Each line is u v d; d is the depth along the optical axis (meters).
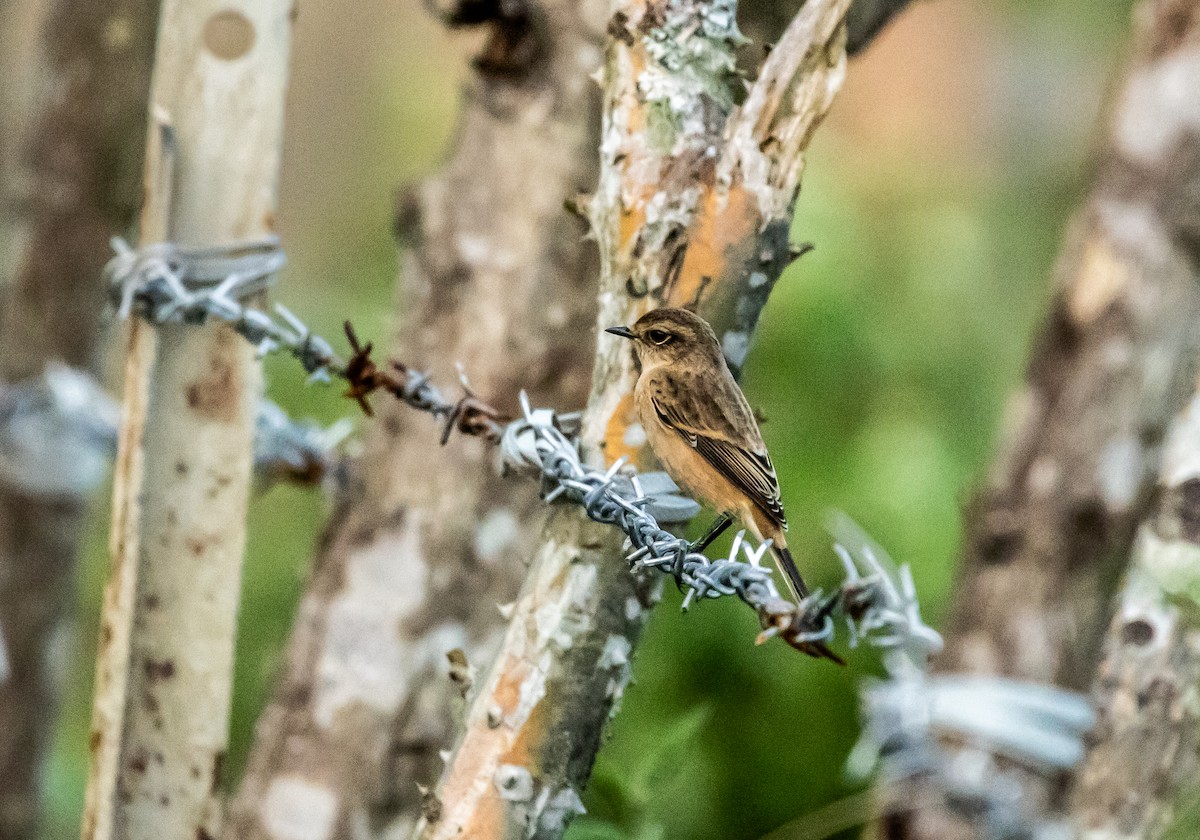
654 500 5.95
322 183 22.70
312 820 10.28
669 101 5.80
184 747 7.34
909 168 17.25
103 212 12.65
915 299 15.60
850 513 14.02
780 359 14.55
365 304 17.86
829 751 12.84
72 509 12.72
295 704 10.47
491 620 10.43
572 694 5.77
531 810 5.76
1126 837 8.34
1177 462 8.23
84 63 12.45
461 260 10.45
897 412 14.83
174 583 7.29
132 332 7.25
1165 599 8.24
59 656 13.05
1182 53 10.44
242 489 7.34
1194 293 10.46
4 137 14.34
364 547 10.45
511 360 10.33
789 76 5.77
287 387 16.84
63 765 16.23
